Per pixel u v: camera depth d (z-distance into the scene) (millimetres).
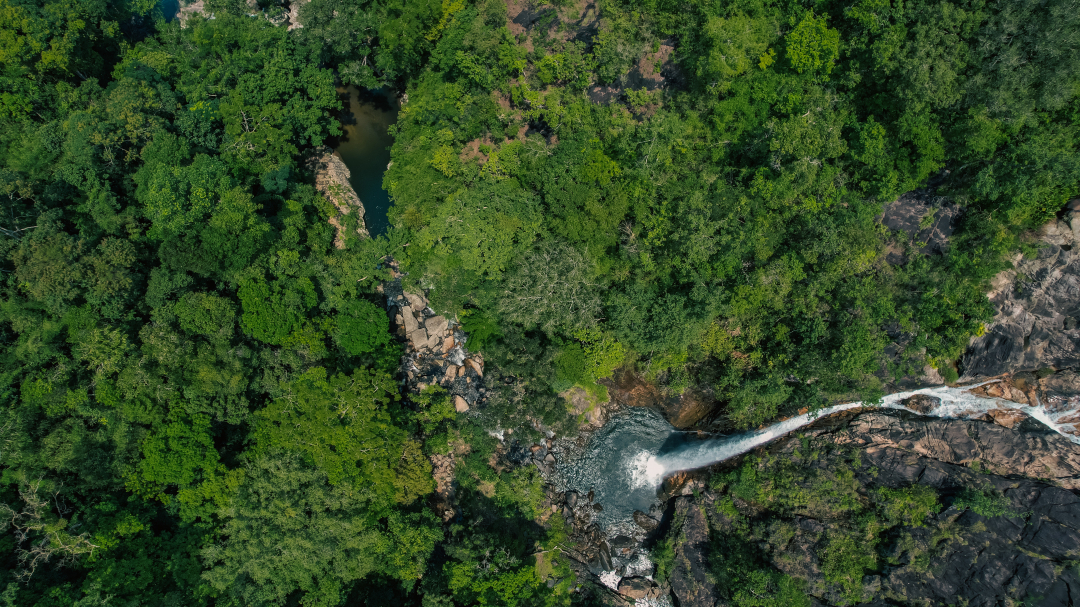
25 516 37125
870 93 40344
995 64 35312
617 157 45219
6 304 38375
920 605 40688
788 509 45406
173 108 45312
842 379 45594
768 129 41906
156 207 39562
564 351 45375
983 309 42188
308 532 40594
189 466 39844
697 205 42031
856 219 41625
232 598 40438
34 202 40625
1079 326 43406
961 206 41844
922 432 45781
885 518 43094
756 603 42406
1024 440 44125
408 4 44688
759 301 43656
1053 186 38531
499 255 42844
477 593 40781
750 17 41844
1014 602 39156
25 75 43344
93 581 37156
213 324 40781
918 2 36250
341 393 42812
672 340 43906
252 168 45844
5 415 38156
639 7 44531
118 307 39656
